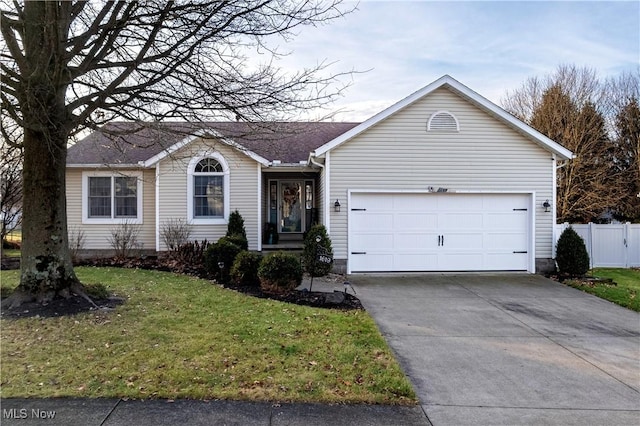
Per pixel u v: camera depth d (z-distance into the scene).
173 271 11.19
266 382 4.29
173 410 3.71
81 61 7.23
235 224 13.13
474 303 8.50
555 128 23.58
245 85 6.86
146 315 6.59
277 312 7.12
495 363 5.24
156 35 6.82
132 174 14.01
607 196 22.28
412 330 6.57
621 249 14.14
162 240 13.37
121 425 3.44
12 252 15.86
